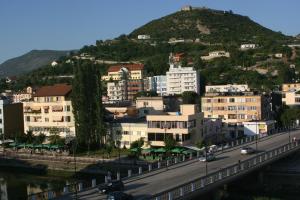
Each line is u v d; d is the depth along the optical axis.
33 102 176.88
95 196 73.12
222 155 115.94
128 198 68.50
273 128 172.62
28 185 124.44
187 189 74.44
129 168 125.12
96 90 153.38
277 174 113.69
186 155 122.31
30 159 148.00
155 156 130.88
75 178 117.94
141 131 147.38
